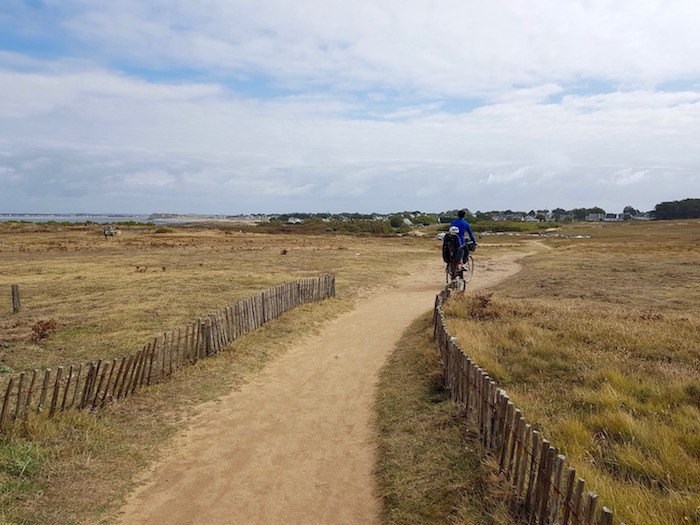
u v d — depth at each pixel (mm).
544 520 4551
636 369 9180
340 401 9875
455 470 6023
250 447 7816
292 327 15492
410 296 23578
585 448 6062
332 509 6012
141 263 33719
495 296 20328
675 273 28953
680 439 6184
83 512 5703
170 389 9859
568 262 38375
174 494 6348
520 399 7730
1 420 7125
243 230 83312
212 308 17828
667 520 4492
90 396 8336
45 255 40219
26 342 13242
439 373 9562
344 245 55844
